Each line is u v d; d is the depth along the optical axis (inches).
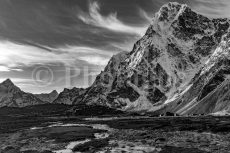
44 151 2952.8
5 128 6791.3
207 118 7027.6
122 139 3705.7
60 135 4434.1
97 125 6555.1
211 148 2684.5
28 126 7160.4
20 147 3459.6
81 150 3014.3
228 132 3855.8
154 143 3186.5
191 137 3523.6
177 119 7012.8
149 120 7244.1
